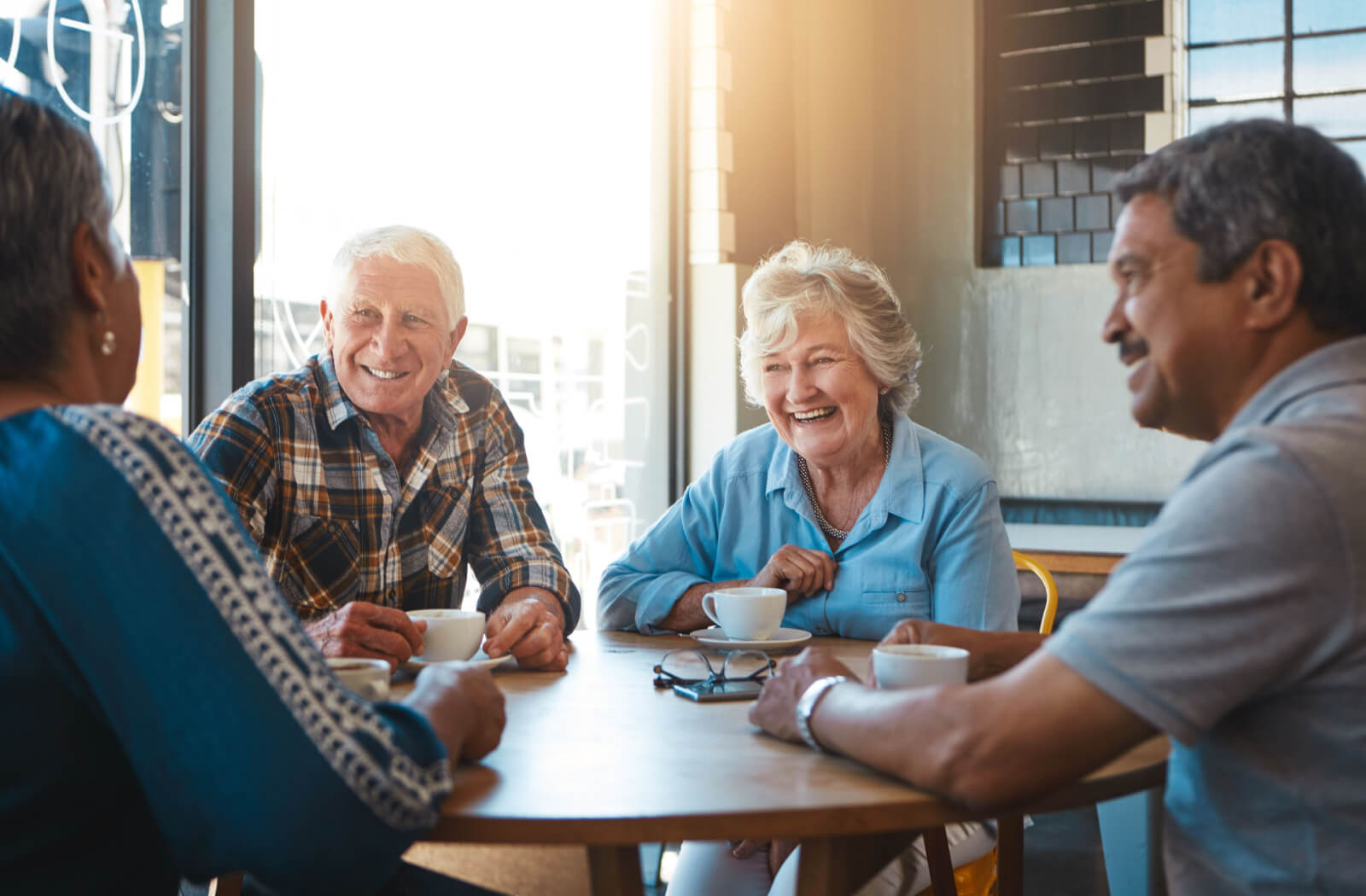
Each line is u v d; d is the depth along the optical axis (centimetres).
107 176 96
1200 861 94
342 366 178
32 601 84
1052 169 408
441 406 193
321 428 181
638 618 184
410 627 140
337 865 84
